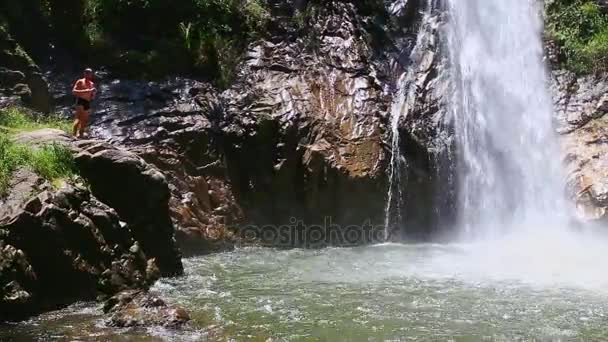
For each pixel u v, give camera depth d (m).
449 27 23.11
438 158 19.95
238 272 14.25
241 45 20.75
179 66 19.80
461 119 21.23
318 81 20.34
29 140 13.40
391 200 18.97
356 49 21.73
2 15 18.66
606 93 22.61
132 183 13.45
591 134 21.58
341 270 14.66
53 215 11.24
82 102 15.63
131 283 11.97
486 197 20.80
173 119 17.92
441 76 21.92
